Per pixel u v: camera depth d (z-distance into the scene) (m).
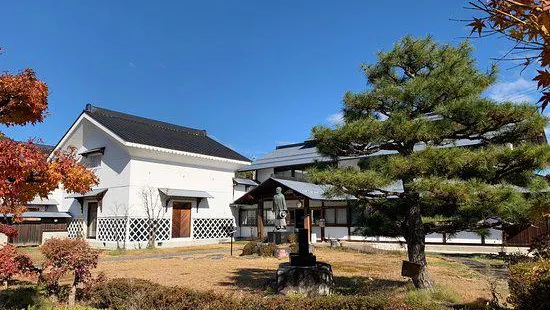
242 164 25.30
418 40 8.91
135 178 20.09
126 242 19.34
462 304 7.21
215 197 23.97
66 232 22.55
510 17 2.67
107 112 24.31
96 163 22.25
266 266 12.98
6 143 4.55
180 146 22.12
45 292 7.78
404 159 7.48
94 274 11.25
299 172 27.08
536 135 7.72
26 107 5.72
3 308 6.86
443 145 8.72
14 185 4.59
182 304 6.06
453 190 7.03
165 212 21.12
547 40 2.53
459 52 8.45
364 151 8.73
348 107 8.99
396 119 7.76
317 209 22.89
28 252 17.58
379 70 9.34
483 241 17.14
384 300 5.32
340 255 16.50
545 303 4.91
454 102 7.55
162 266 13.02
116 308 6.85
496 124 7.64
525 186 8.05
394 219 8.92
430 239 18.64
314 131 8.52
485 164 7.25
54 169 4.96
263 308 5.61
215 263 13.81
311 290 8.32
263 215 23.69
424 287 8.19
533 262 6.43
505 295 8.05
